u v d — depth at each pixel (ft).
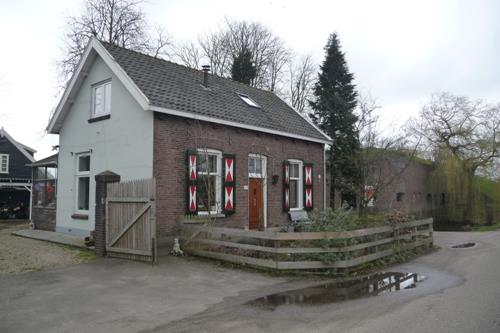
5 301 21.33
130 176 38.24
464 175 98.43
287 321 18.01
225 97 48.52
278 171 49.73
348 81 84.07
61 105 47.09
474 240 51.01
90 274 27.55
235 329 17.02
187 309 19.99
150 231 30.78
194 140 39.55
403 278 27.35
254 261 29.12
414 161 101.30
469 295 22.35
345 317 18.48
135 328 17.31
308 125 57.93
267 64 107.34
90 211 43.39
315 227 31.09
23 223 78.95
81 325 17.70
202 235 33.60
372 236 32.94
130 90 37.45
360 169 71.10
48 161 52.70
